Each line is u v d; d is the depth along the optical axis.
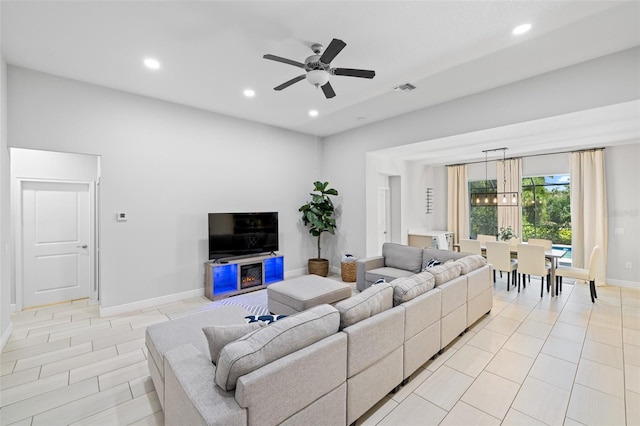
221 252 4.62
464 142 4.70
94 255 4.51
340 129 5.75
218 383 1.41
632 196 4.94
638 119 3.42
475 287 3.34
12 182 3.93
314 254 6.23
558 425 1.91
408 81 3.54
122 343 3.04
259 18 2.37
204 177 4.61
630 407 2.07
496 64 3.13
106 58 3.00
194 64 3.12
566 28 2.49
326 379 1.66
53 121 3.38
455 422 1.93
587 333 3.21
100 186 3.72
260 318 2.16
